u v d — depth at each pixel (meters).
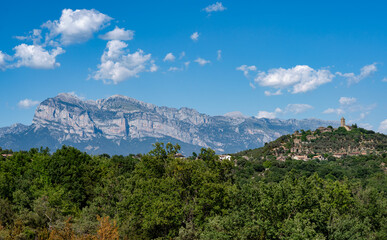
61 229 49.72
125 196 61.84
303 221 41.75
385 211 54.75
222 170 63.97
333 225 43.88
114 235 43.72
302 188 47.66
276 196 47.25
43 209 59.34
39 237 50.19
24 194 66.44
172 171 59.41
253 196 50.28
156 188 56.22
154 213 50.88
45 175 81.69
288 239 40.59
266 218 46.84
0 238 47.06
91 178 88.62
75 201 79.56
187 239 46.03
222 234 42.06
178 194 53.34
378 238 49.59
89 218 59.16
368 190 57.56
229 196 52.56
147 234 53.84
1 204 58.84
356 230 43.47
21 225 53.50
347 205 51.94
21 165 92.94
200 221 50.38
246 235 42.75
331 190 51.47
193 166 58.03
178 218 50.69
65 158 89.12
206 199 50.78
